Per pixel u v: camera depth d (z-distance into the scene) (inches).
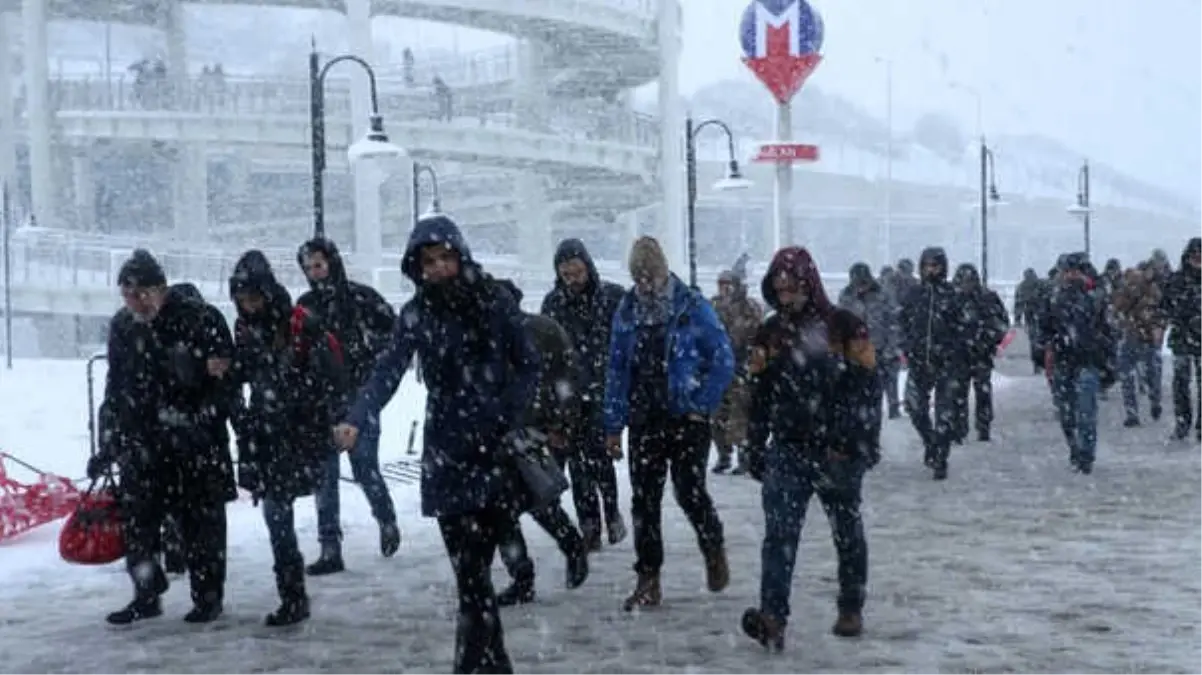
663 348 305.4
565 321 377.4
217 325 303.3
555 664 266.8
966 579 346.9
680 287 307.4
